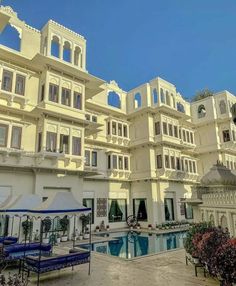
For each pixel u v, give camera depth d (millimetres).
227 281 6531
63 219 17391
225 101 33688
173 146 28281
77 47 21125
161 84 28688
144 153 27531
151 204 25672
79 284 8078
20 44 18781
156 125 27953
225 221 10375
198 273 9109
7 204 12133
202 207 12172
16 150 16531
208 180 13086
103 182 25750
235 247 6617
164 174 26875
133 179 27609
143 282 8172
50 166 17812
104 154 26484
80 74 20109
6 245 10812
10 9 18750
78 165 19375
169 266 10211
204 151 34000
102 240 18094
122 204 27094
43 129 17812
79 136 19750
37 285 7875
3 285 6219
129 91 30625
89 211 10445
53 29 19734
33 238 15336
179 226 25781
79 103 20188
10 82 17688
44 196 17359
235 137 33188
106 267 10195
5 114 17422
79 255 9156
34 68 19219
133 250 15773
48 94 18469
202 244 7891
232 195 9789
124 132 28625
